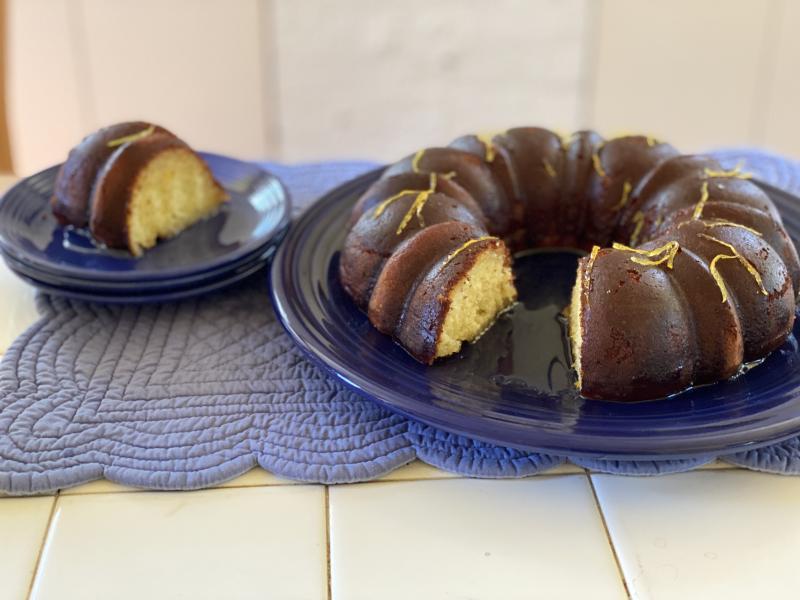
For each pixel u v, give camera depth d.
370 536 0.43
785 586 0.40
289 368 0.53
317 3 1.28
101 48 1.29
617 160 0.64
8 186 0.76
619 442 0.42
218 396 0.51
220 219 0.67
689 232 0.51
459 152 0.64
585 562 0.41
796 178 0.76
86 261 0.61
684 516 0.44
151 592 0.40
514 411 0.46
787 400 0.45
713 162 0.63
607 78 1.37
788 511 0.44
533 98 1.39
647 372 0.47
